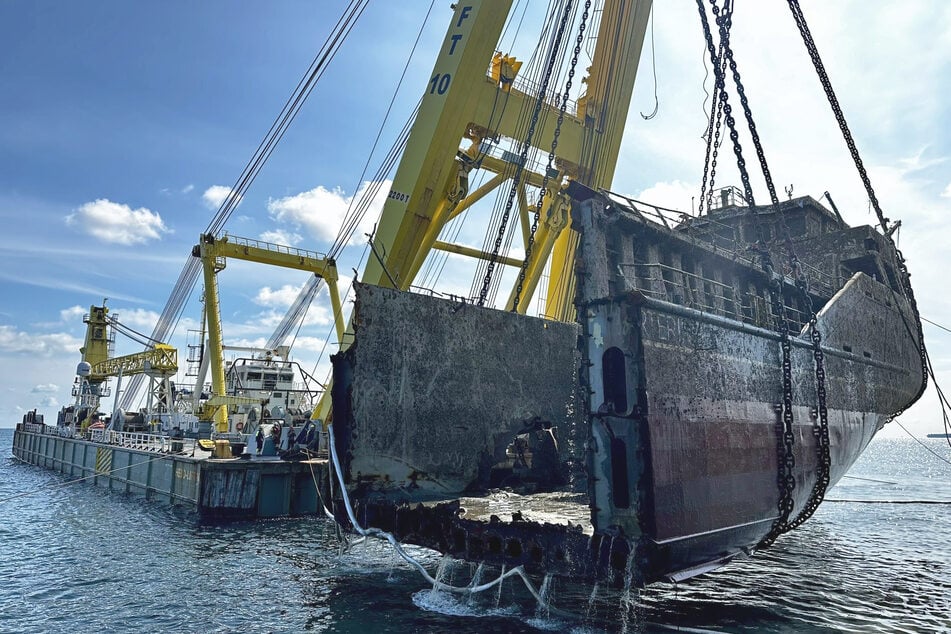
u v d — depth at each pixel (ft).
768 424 32.48
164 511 74.38
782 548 53.47
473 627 28.68
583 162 80.74
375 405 33.91
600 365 26.50
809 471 35.58
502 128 74.28
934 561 48.21
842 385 42.68
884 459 340.39
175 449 86.17
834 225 67.56
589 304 27.22
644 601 33.45
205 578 41.57
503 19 70.33
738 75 31.45
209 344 98.73
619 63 82.33
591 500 25.43
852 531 64.08
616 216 28.12
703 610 32.50
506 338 41.75
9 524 66.69
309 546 52.29
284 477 70.03
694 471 26.50
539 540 25.79
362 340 33.86
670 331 27.35
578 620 29.45
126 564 46.62
